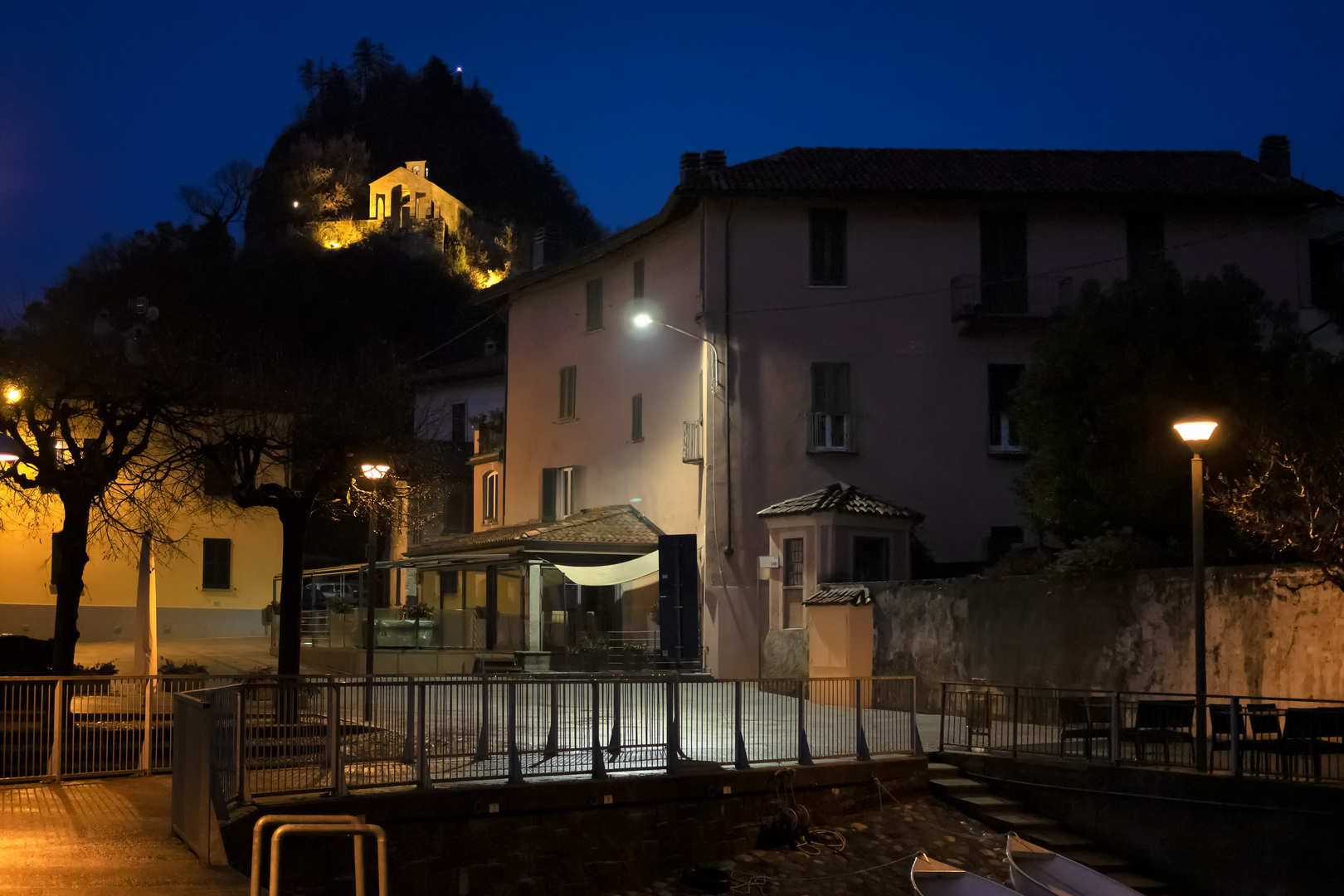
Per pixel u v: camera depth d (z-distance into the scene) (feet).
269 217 349.00
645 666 106.73
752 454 110.73
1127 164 119.03
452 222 348.38
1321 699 51.93
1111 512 75.46
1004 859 55.06
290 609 70.18
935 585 83.82
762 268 112.98
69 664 64.75
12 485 68.44
